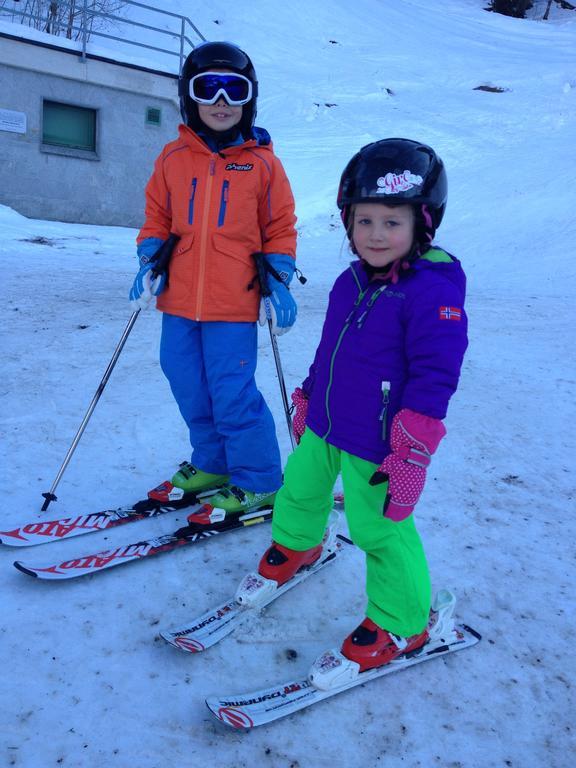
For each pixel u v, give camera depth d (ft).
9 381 12.87
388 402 5.67
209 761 5.11
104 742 5.20
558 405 13.60
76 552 7.67
